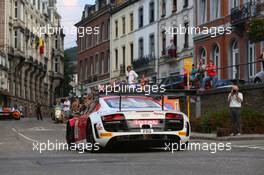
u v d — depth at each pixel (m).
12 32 76.25
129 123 13.31
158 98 14.86
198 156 12.00
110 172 9.17
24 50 80.62
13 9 76.88
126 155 12.62
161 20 53.28
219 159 11.16
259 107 26.08
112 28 67.00
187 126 13.83
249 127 23.16
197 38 44.94
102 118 13.42
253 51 36.88
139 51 58.81
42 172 9.36
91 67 74.62
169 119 13.53
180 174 8.80
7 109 56.97
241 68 28.20
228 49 39.94
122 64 63.59
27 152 14.62
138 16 59.19
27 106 83.62
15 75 77.31
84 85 75.50
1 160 11.77
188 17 47.28
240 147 15.64
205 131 25.45
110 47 67.38
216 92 29.25
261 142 18.78
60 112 42.56
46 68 96.56
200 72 30.94
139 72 57.38
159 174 8.82
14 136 24.62
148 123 13.37
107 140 13.30
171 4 51.06
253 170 9.27
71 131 15.80
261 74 26.80
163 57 52.06
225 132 21.55
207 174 8.79
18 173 9.29
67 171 9.42
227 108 26.69
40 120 52.72
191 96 30.08
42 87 94.94
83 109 16.11
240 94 21.83
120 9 64.44
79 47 79.38
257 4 35.91
